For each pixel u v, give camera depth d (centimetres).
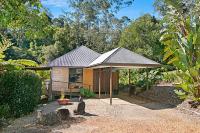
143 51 3300
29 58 4331
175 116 1530
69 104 2036
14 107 1502
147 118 1469
